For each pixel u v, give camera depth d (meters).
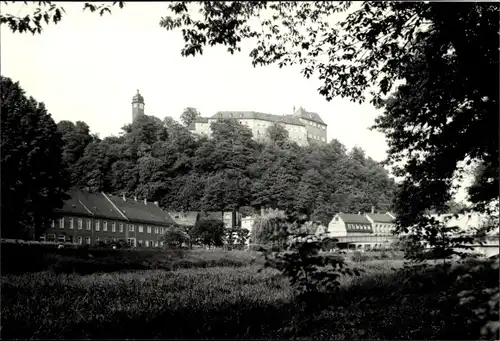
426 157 15.84
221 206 128.12
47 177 43.44
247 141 160.50
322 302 9.02
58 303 15.05
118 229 80.69
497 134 12.34
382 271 26.52
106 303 15.27
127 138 148.12
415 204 15.56
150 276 26.09
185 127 178.62
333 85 14.15
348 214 119.38
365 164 159.25
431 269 9.18
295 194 132.62
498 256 7.57
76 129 127.56
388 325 9.46
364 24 12.33
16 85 42.94
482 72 11.28
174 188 130.12
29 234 44.97
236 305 14.25
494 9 11.32
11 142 40.12
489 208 14.37
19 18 9.40
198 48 11.61
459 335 7.62
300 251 8.30
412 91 15.02
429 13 11.34
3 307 14.00
